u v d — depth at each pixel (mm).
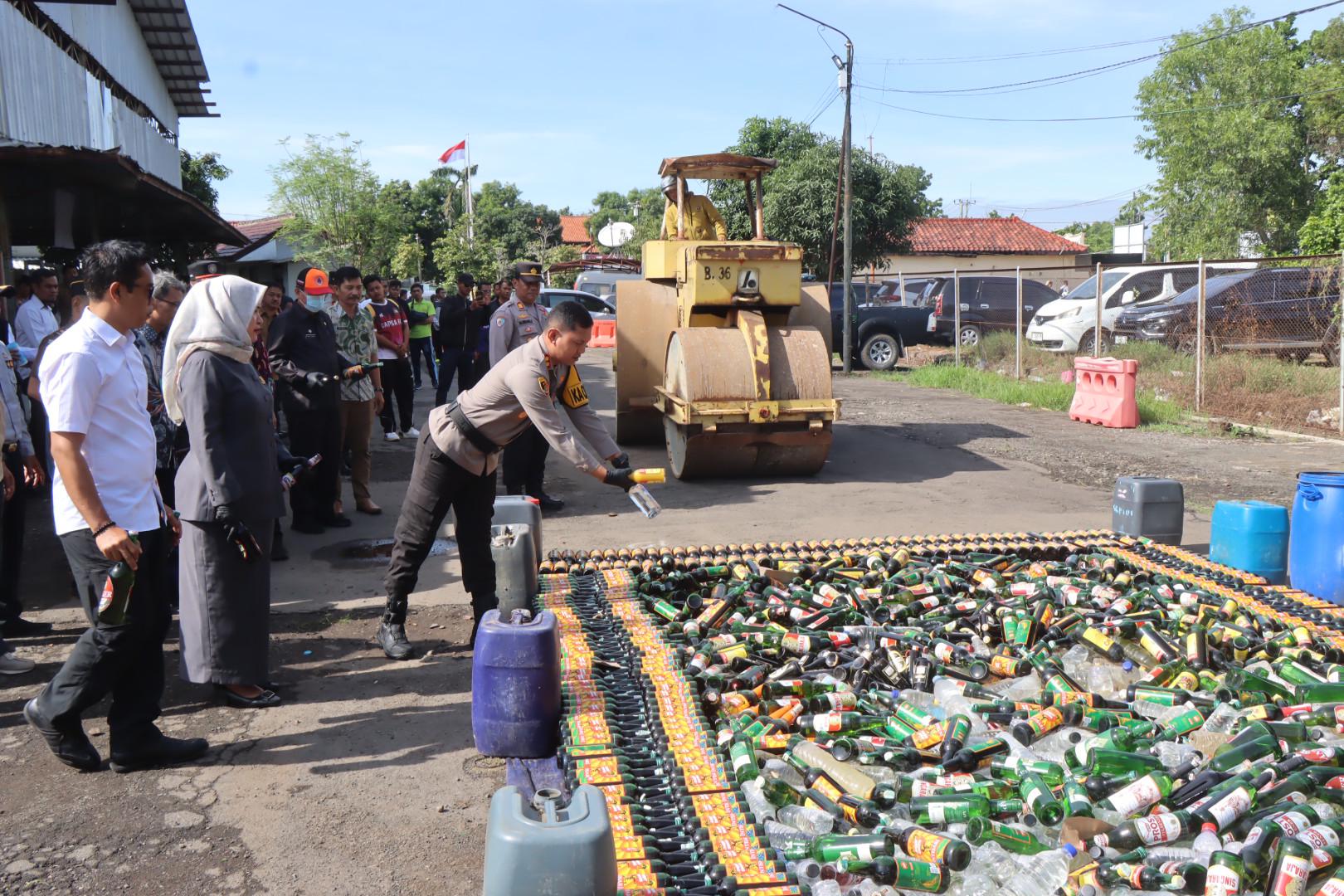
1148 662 4707
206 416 4207
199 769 4035
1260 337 16016
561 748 3686
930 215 47844
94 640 3775
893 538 6832
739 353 9234
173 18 20656
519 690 3783
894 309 21391
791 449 9516
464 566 5348
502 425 4902
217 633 4500
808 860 3076
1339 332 14094
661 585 5754
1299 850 2787
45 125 12484
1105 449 11477
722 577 5961
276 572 6781
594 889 2295
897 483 9609
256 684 4613
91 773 4000
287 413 7605
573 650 4543
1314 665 4434
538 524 5781
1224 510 6125
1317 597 5539
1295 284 16266
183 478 4441
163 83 24469
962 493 9117
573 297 26781
